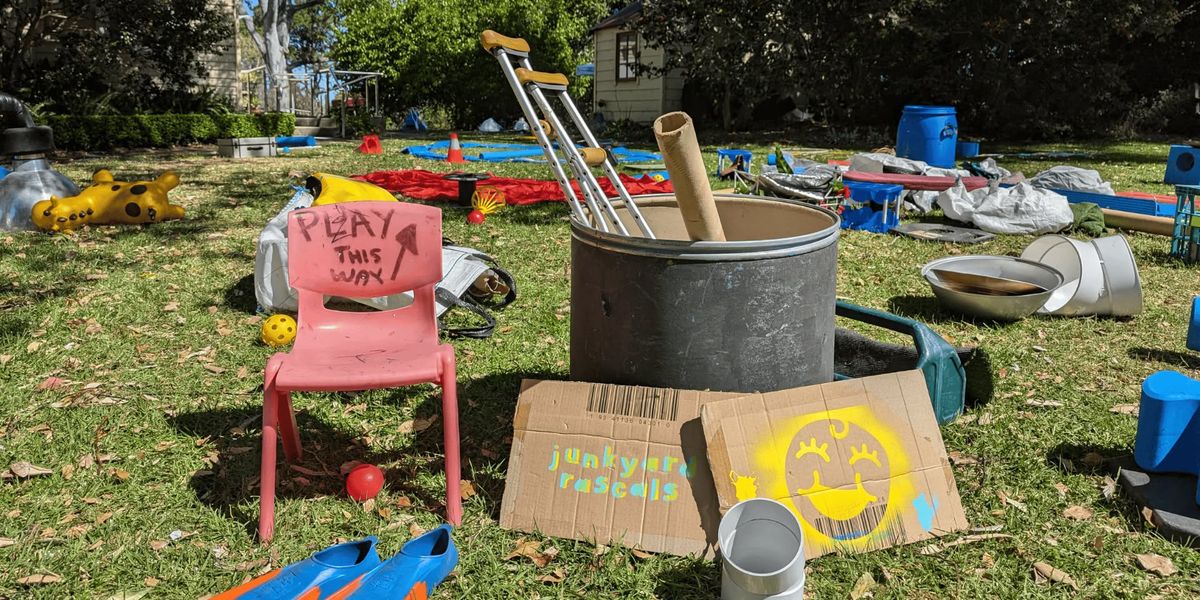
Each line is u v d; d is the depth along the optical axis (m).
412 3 28.92
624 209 3.33
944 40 20.64
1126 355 4.37
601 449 2.71
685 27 21.25
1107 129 21.41
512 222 7.81
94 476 3.05
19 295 5.23
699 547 2.55
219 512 2.81
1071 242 5.14
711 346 2.62
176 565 2.53
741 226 3.39
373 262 3.00
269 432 2.61
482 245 6.82
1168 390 2.88
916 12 18.97
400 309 3.05
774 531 2.46
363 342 2.95
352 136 22.48
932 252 6.89
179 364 4.14
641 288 2.62
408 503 2.88
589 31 31.47
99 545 2.63
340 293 2.99
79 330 4.57
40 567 2.51
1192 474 2.91
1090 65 20.27
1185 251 6.67
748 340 2.62
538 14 28.33
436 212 3.01
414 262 3.01
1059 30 19.05
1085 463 3.16
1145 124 22.02
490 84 28.50
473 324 4.79
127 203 7.59
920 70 21.34
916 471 2.71
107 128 16.11
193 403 3.69
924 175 9.12
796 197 7.69
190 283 5.57
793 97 22.34
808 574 2.48
